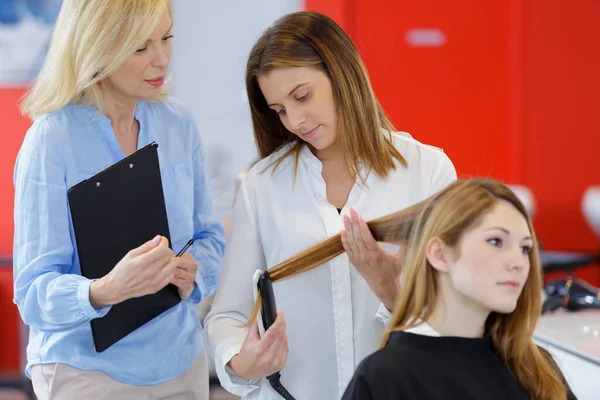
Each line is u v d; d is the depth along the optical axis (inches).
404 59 229.3
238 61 221.8
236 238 91.0
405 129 231.5
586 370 106.7
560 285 131.8
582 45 227.1
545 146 230.8
